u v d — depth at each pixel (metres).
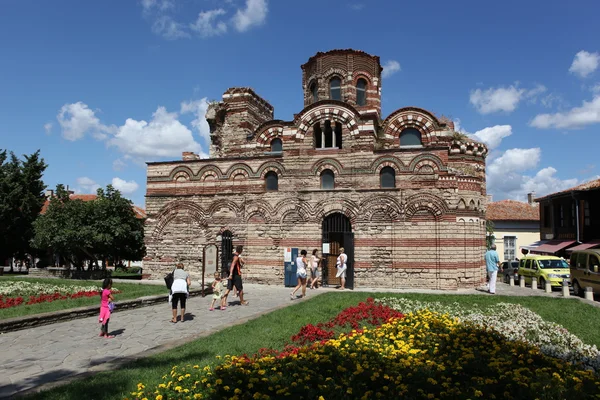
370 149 27.42
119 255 37.88
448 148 28.16
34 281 29.91
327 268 28.23
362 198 27.27
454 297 21.84
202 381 8.44
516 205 57.53
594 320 17.58
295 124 28.94
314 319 15.41
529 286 31.16
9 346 12.59
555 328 15.40
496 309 19.05
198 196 30.55
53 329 14.88
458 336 12.16
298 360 9.75
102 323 13.82
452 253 25.75
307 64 36.38
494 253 24.45
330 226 28.22
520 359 10.52
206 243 30.09
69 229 33.53
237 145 35.34
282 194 28.77
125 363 10.19
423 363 9.92
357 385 8.54
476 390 8.23
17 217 44.44
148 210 31.50
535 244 47.00
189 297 22.58
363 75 34.59
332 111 28.34
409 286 26.14
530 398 8.15
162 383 8.53
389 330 13.05
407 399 8.00
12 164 46.47
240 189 29.73
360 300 20.12
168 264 30.78
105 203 35.09
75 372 10.29
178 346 11.77
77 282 29.20
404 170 26.77
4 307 18.64
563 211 43.94
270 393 8.09
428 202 26.20
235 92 35.91
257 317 15.88
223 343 12.05
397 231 26.58
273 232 28.77
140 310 18.83
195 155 36.41
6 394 8.77
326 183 28.41
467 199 26.95
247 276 28.97
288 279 27.67
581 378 9.24
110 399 8.04
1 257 46.22
